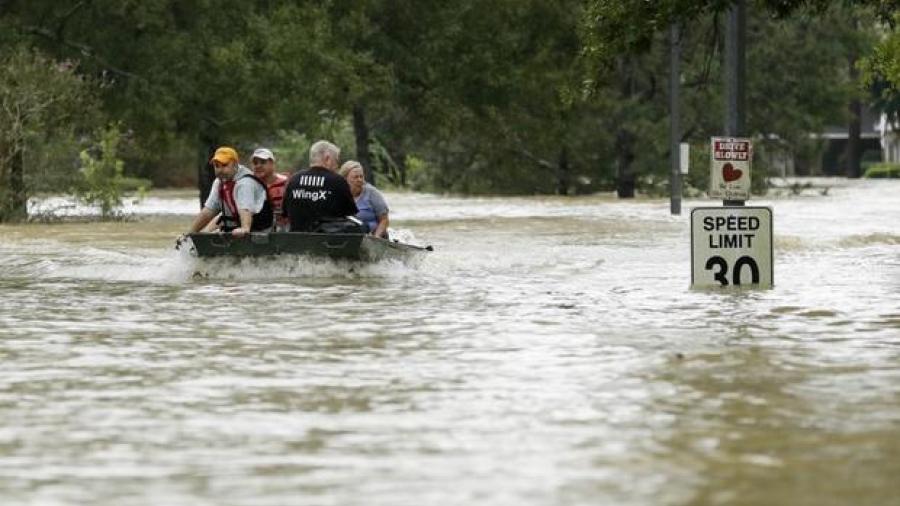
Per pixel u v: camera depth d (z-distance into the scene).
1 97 119.19
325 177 63.03
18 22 128.38
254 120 133.75
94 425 27.66
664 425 27.25
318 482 22.89
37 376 33.72
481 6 148.25
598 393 30.77
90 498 21.94
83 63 129.62
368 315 46.66
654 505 21.25
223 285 58.31
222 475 23.41
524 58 151.25
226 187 64.00
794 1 77.75
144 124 133.25
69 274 64.06
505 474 23.36
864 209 143.38
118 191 127.56
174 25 131.12
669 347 38.06
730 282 56.25
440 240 90.19
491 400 30.05
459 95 150.88
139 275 63.09
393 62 148.25
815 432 26.55
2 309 49.22
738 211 56.06
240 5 132.75
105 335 41.59
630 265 68.75
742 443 25.61
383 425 27.48
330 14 139.62
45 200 139.38
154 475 23.44
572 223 113.50
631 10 75.31
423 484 22.70
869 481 22.72
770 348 37.84
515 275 63.00
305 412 28.88
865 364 34.91
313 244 61.84
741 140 56.44
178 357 36.81
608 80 78.69
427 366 34.88
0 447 25.62
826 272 64.06
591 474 23.31
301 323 44.44
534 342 39.22
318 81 132.75
